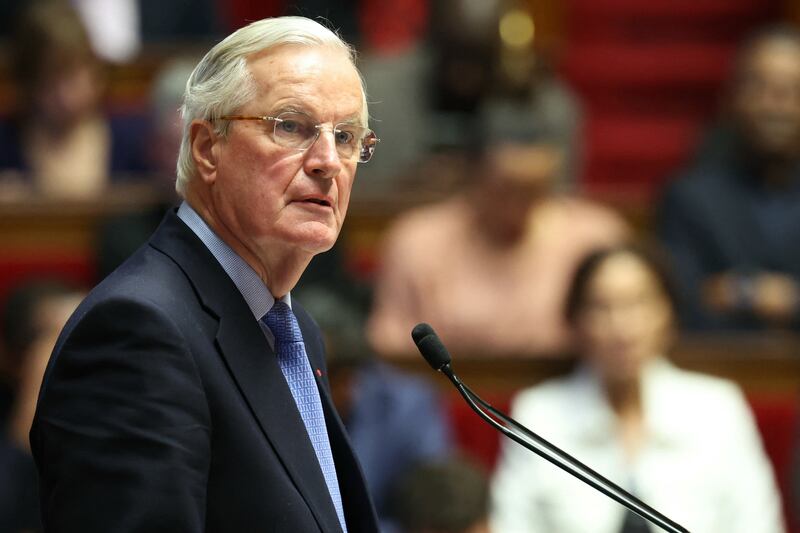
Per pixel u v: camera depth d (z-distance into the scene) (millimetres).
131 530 4172
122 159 14141
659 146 20375
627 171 20328
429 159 14039
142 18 16641
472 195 12516
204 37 16844
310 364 5270
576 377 10570
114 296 4449
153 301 4484
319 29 4895
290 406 4707
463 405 11375
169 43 16672
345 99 4812
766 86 13359
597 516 10086
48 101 13758
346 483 5125
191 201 4902
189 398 4375
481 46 13875
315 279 11844
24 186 13727
